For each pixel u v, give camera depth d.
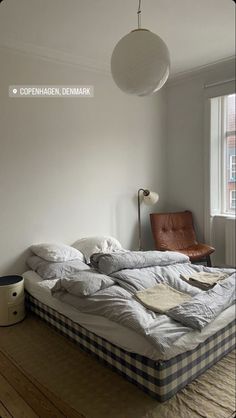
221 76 3.79
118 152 3.98
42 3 2.39
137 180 4.21
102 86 3.78
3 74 3.01
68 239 3.56
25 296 3.10
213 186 4.04
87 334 2.29
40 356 2.31
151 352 1.79
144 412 1.74
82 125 3.62
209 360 2.08
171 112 4.39
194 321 1.92
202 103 4.02
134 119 4.12
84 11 2.53
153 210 4.43
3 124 3.03
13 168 3.11
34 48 3.16
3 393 1.93
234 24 2.82
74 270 3.01
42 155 3.31
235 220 3.79
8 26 2.76
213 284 2.40
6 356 2.32
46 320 2.81
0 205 3.05
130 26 2.81
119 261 2.57
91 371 2.12
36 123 3.26
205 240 4.14
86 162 3.68
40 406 1.81
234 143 3.99
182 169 4.34
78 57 3.45
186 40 3.14
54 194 3.42
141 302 2.16
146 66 1.80
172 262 2.88
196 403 1.79
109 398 1.85
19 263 3.20
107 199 3.90
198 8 2.54
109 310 2.06
